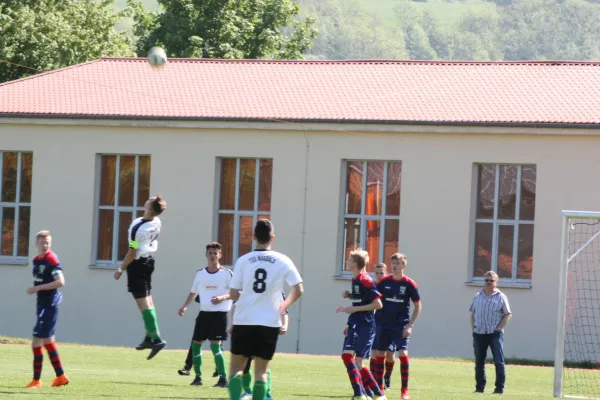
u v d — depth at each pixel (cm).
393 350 3894
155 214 3619
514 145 7581
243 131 8156
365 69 9088
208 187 8219
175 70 9331
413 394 4050
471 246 7719
